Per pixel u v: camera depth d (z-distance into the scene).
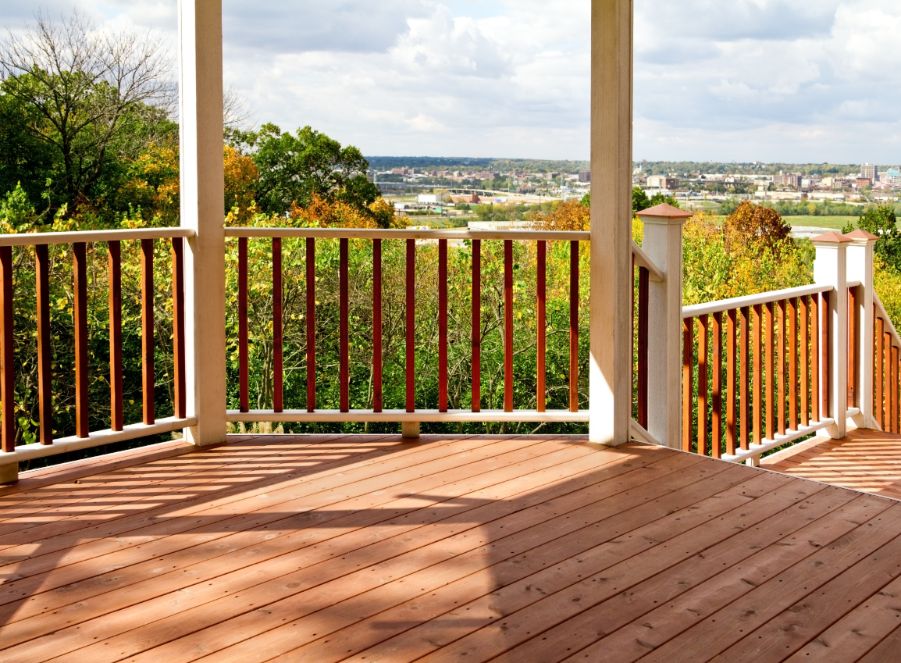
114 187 9.33
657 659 2.40
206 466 4.11
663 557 3.09
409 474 4.00
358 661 2.38
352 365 10.39
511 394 4.61
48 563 3.02
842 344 5.56
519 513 3.51
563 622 2.61
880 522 3.43
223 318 4.40
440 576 2.93
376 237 4.45
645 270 4.52
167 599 2.75
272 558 3.07
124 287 8.80
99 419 9.38
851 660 2.40
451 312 10.83
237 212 9.49
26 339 8.36
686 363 4.73
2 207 8.38
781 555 3.11
